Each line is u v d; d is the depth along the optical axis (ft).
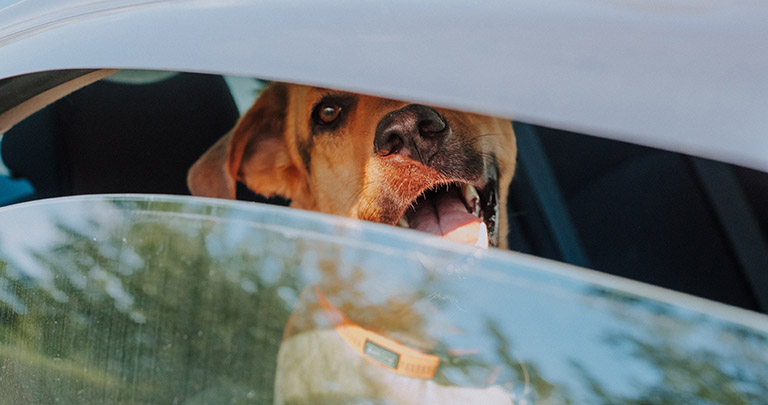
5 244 4.00
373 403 3.12
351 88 3.12
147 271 3.52
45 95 4.18
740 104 2.73
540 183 4.13
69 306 3.69
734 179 2.97
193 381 3.34
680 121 2.75
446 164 5.88
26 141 4.43
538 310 2.94
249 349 3.28
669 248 3.35
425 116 5.93
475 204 6.04
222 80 5.16
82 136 4.59
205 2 3.72
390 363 3.12
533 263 2.99
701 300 2.82
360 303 3.17
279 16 3.45
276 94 6.27
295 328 3.25
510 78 2.96
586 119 2.82
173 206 3.57
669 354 2.77
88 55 3.78
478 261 3.05
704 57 2.84
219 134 5.36
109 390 3.51
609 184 3.82
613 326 2.85
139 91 4.72
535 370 2.92
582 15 3.07
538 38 3.03
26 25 4.35
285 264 3.29
